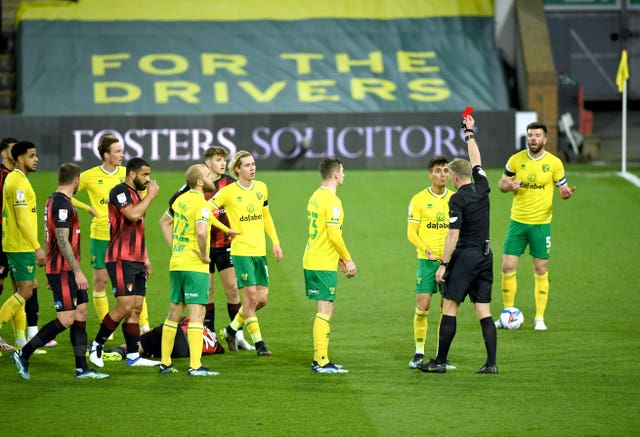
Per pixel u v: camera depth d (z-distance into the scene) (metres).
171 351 34.19
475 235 33.22
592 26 112.62
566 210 70.19
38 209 68.75
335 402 29.98
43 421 28.08
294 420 28.03
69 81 96.50
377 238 62.34
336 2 104.94
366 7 104.50
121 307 34.28
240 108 95.50
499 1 102.69
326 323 33.94
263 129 85.44
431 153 86.50
